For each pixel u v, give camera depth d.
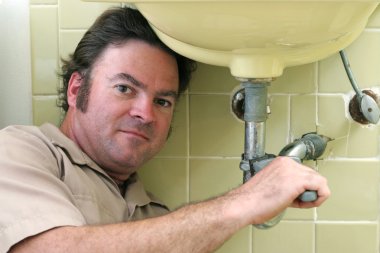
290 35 0.85
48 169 0.93
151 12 0.86
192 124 1.23
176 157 1.24
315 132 1.22
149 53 1.02
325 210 1.24
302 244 1.25
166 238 0.81
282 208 0.82
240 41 0.87
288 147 1.07
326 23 0.83
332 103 1.21
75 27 1.20
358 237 1.24
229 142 1.23
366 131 1.21
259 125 1.00
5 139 0.93
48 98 1.22
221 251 1.26
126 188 1.12
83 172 1.00
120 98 1.02
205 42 0.90
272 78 0.96
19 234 0.81
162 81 1.04
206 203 0.84
